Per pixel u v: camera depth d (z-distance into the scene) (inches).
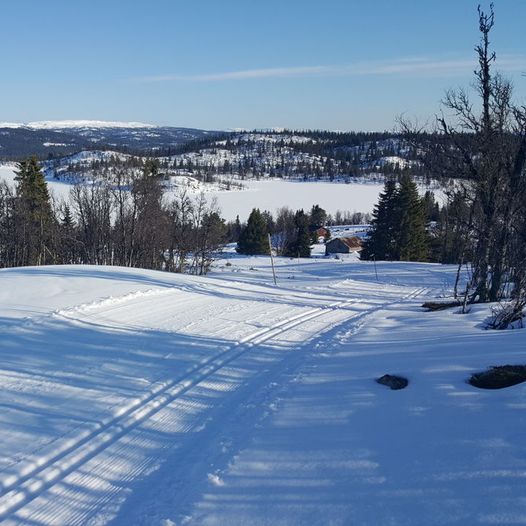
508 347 282.5
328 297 660.1
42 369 293.9
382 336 389.4
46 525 157.1
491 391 223.9
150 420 233.5
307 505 159.8
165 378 287.9
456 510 146.4
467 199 544.4
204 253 1595.7
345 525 147.2
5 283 558.9
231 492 171.5
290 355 346.9
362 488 165.2
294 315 497.4
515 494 148.7
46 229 1590.8
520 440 177.5
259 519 154.7
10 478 179.3
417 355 299.4
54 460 194.2
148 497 171.5
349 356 329.7
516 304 397.1
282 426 221.9
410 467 173.0
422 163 558.3
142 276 673.6
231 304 539.2
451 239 1428.4
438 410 214.2
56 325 388.2
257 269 1450.5
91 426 222.7
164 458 198.1
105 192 1743.4
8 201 1614.2
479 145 516.1
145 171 1626.5
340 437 204.2
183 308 496.4
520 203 509.4
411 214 1866.4
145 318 438.9
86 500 169.9
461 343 311.0
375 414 222.4
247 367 315.9
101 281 601.3
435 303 565.0
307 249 2426.2
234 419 234.4
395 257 1877.5
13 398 250.5
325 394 256.7
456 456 175.0
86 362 310.0
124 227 1524.4
